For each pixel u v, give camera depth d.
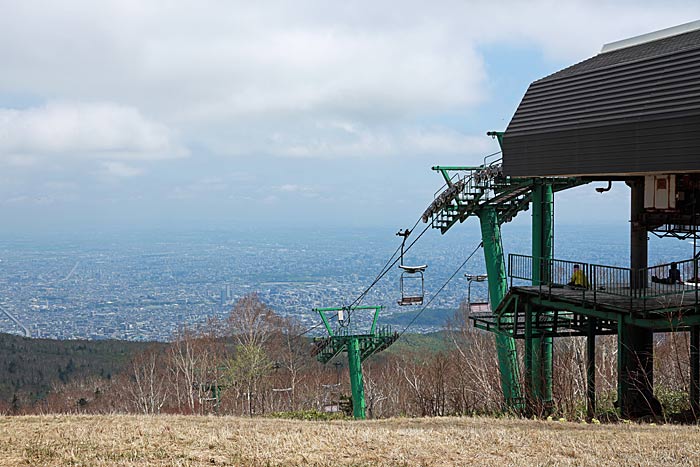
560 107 25.45
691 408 22.22
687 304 20.64
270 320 73.25
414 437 16.17
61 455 14.00
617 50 26.39
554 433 16.89
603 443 15.48
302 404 55.91
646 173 22.67
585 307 23.39
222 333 74.81
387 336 41.78
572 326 27.55
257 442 15.44
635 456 14.27
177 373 59.28
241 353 60.75
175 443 15.23
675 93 21.45
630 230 25.78
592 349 25.05
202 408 55.38
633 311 21.19
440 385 36.66
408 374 49.56
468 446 15.34
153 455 14.19
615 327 25.62
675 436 16.17
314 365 69.38
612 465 13.61
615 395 28.41
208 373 61.09
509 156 26.86
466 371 39.56
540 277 27.33
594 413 23.81
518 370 31.56
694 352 22.12
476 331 48.06
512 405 27.89
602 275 25.64
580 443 15.48
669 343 30.28
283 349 68.88
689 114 20.72
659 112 21.62
